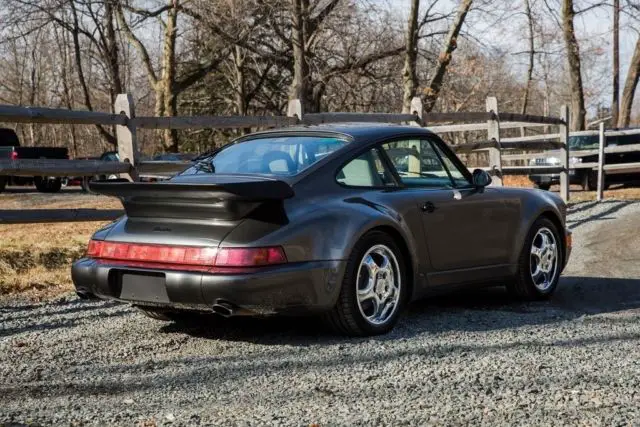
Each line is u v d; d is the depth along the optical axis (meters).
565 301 6.86
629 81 34.28
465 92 36.56
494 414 3.72
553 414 3.72
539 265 6.82
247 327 5.65
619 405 3.85
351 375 4.41
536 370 4.51
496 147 12.70
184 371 4.56
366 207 5.30
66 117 7.39
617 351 4.98
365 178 5.51
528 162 24.16
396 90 34.41
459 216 6.01
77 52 37.84
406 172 5.82
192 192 4.71
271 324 5.73
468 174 6.33
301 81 31.92
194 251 4.83
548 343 5.18
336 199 5.23
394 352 4.91
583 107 30.58
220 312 4.77
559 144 15.52
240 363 4.71
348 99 35.88
